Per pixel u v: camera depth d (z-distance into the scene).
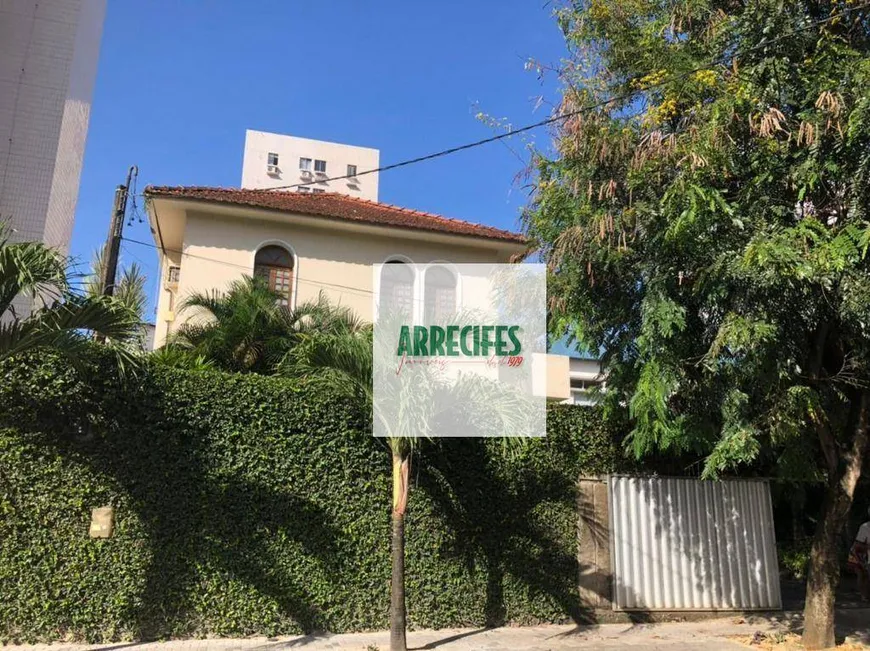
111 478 7.46
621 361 8.50
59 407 7.37
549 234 8.46
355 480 8.32
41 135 12.48
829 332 7.72
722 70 7.47
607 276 8.23
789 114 7.21
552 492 9.20
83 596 7.25
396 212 17.89
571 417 9.51
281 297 13.55
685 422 8.04
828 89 6.72
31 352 7.24
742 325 6.64
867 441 8.19
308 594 7.94
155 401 7.69
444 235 15.90
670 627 8.95
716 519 9.69
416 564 8.44
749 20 7.32
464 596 8.58
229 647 7.30
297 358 8.02
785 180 7.12
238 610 7.68
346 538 8.16
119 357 6.67
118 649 7.08
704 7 7.76
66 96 12.82
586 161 8.04
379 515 8.34
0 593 7.05
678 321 7.34
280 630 7.79
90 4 14.68
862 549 10.73
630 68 8.19
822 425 7.96
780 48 7.21
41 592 7.14
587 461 9.45
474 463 8.88
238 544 7.76
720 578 9.53
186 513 7.63
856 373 7.58
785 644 8.05
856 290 6.37
